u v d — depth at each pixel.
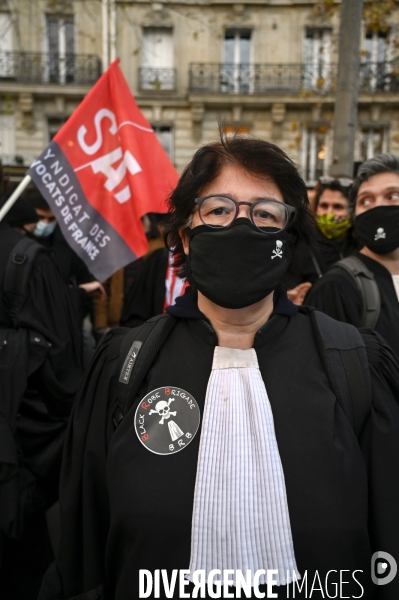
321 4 10.06
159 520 1.19
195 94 17.50
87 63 17.34
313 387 1.28
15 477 1.98
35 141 18.03
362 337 1.39
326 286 2.15
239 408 1.26
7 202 2.59
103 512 1.40
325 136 17.77
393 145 17.73
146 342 1.38
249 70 17.59
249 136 1.40
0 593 2.17
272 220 1.33
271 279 1.30
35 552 2.29
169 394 1.29
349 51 4.94
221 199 1.31
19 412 2.22
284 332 1.37
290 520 1.17
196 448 1.24
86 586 1.38
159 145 3.02
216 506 1.18
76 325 2.31
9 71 17.44
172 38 17.42
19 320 2.08
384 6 7.64
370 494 1.25
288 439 1.22
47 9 17.06
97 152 2.89
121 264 2.85
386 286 2.16
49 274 2.22
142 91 17.64
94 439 1.38
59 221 2.77
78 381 2.25
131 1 16.81
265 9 17.30
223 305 1.30
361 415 1.27
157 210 2.87
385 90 17.12
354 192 2.35
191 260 1.35
